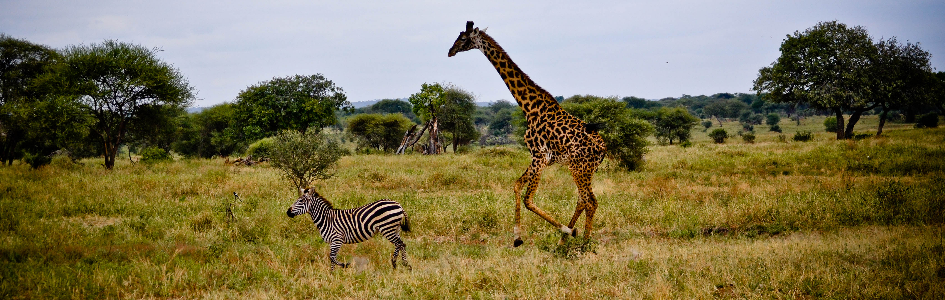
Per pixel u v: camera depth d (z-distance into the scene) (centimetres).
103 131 2517
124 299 627
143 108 2456
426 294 648
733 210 1087
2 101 2498
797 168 1872
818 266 694
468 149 4397
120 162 2925
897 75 3553
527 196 920
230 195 1428
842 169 1778
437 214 1078
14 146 2450
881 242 811
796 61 3788
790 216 1043
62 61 2295
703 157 2356
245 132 3381
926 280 620
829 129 5497
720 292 638
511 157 2623
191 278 692
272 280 709
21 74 2561
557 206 1188
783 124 7731
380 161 2558
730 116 8600
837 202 1125
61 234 910
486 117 8350
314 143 1502
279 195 1418
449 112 4597
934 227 932
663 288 622
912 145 2297
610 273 704
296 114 3428
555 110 939
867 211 1054
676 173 1831
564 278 701
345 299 640
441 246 921
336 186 1577
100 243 876
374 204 779
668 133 5000
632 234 994
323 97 3562
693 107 10069
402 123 4725
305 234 994
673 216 1090
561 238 895
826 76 3653
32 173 1802
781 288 631
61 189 1420
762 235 963
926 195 1129
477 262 783
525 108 969
